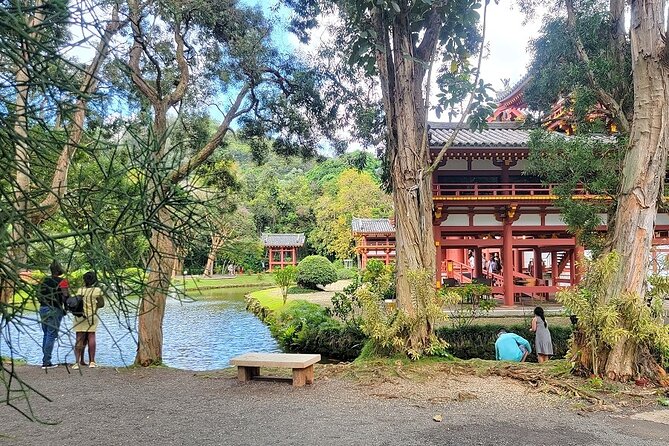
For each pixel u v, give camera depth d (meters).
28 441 4.23
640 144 6.10
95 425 4.68
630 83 8.60
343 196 44.19
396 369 6.79
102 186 1.97
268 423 4.68
